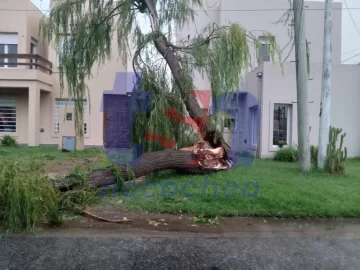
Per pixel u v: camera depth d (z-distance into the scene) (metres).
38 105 14.77
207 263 3.64
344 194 6.23
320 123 8.68
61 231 4.57
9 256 3.71
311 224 5.11
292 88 12.66
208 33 8.28
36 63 14.72
